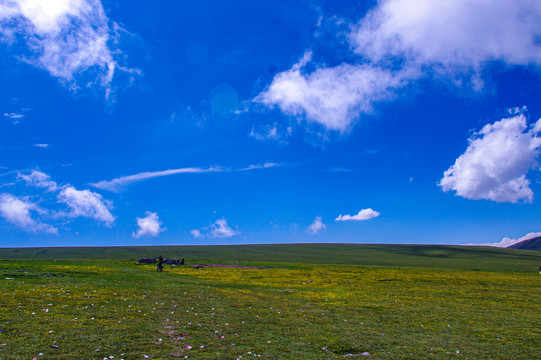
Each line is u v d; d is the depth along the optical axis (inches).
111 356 478.0
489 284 1964.8
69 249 7849.4
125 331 627.5
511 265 4458.7
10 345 502.3
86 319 708.7
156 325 691.4
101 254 6870.1
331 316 917.2
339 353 565.9
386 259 5797.2
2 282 1282.0
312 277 2310.5
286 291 1515.7
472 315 1003.9
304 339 644.7
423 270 3073.3
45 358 456.4
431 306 1165.1
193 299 1088.8
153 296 1109.1
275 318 841.5
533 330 812.6
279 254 6899.6
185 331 655.1
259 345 584.4
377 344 634.8
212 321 762.2
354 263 4891.7
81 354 482.6
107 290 1200.2
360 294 1470.2
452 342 676.7
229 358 501.0
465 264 4658.0
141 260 3029.0
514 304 1248.8
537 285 1940.2
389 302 1234.6
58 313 751.1
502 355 593.9
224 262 3690.9
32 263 2465.6
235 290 1455.5
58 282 1387.8
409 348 615.5
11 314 706.8
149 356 490.0
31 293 1017.5
